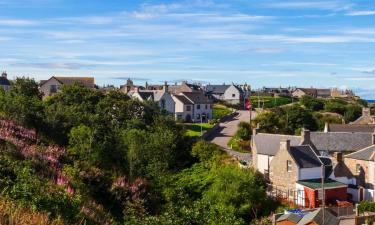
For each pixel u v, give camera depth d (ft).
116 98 222.69
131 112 212.43
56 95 213.25
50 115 148.25
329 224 113.91
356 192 166.09
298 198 159.33
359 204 145.28
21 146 98.02
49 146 114.01
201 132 286.66
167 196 106.83
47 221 44.70
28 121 133.59
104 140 135.23
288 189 167.43
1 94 153.99
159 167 137.18
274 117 289.94
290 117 296.51
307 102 394.93
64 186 78.02
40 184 67.15
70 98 209.46
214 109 412.16
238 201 139.64
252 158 204.74
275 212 140.67
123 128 186.91
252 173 157.99
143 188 109.81
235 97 496.23
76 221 58.95
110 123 184.65
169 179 136.67
